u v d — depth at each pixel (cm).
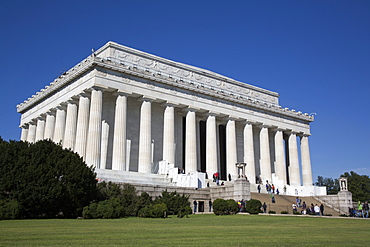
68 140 6153
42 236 1880
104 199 4041
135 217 3822
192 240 1761
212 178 6894
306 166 8806
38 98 7356
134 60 6756
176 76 7294
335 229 2575
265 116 8150
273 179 8131
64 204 3578
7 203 3269
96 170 5394
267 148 8031
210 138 7119
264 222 3209
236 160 7444
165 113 6650
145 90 6325
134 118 6731
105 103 6494
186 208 4288
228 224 2928
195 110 6988
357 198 10412
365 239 1905
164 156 6488
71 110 6309
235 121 7900
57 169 3584
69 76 6338
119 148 5844
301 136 9025
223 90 8019
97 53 6869
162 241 1711
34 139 7794
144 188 4691
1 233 2012
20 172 3397
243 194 4822
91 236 1894
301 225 2936
